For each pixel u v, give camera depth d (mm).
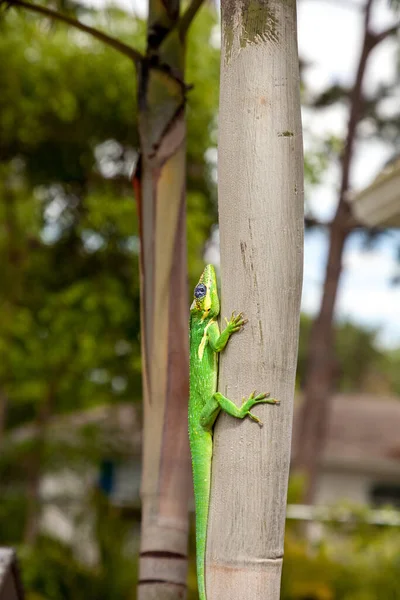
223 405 2238
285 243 2188
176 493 3279
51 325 10570
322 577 8914
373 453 18047
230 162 2246
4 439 13539
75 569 9656
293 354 2207
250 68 2240
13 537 13227
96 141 10141
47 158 10141
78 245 10648
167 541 3254
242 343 2209
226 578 2152
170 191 3336
